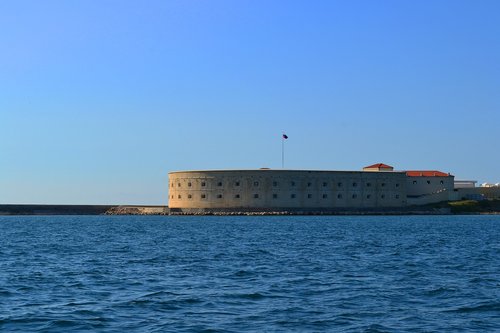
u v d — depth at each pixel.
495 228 106.56
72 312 28.17
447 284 36.50
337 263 47.88
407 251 59.19
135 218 171.12
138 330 25.08
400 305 30.03
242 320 26.73
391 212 186.88
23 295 32.56
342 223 129.38
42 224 132.25
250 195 181.00
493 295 32.72
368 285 36.03
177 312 28.23
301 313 28.14
